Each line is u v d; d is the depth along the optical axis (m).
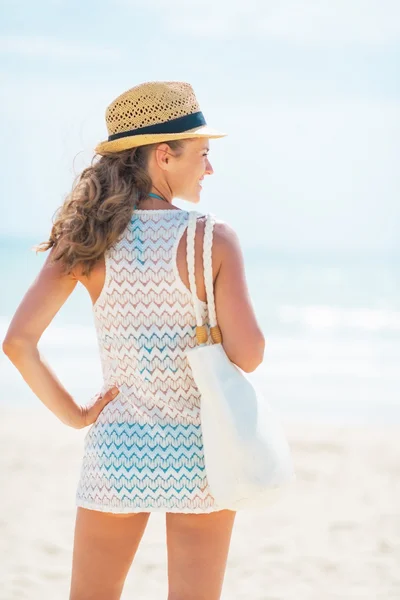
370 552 6.04
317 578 5.51
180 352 2.96
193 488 2.88
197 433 2.93
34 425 11.28
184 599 2.93
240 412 2.82
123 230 2.98
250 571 5.66
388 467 8.74
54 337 21.88
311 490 7.84
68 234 3.00
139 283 2.96
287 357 19.58
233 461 2.81
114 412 2.99
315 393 14.61
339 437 10.43
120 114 3.08
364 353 20.33
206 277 2.92
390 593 5.23
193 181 3.12
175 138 3.03
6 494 7.66
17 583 5.42
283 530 6.61
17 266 56.28
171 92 3.06
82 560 3.04
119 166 3.06
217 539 2.96
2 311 33.81
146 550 6.18
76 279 3.07
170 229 2.97
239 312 2.92
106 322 3.03
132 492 2.88
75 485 8.03
